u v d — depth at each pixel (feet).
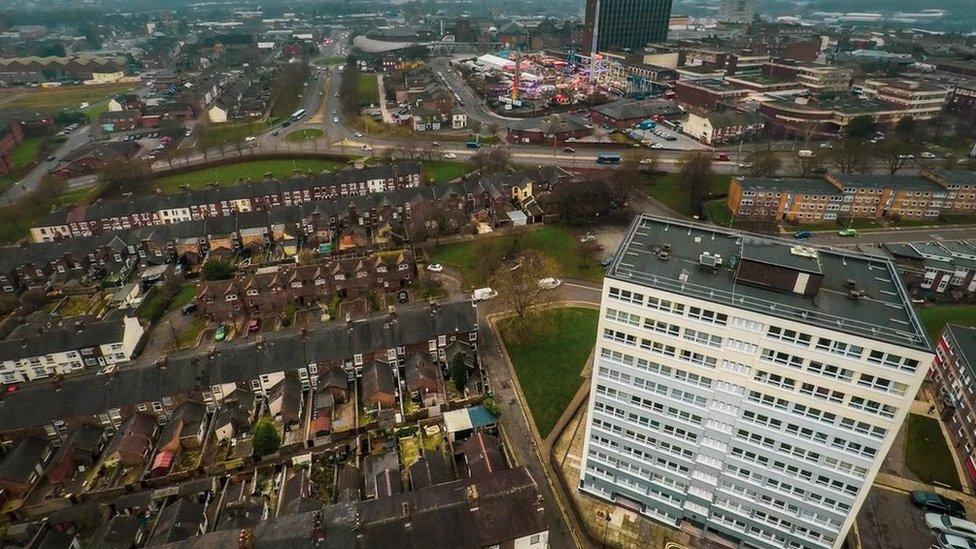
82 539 262.88
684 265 234.99
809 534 229.25
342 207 570.87
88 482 294.66
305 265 454.40
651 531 262.06
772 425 217.56
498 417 322.75
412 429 318.04
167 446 304.30
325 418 321.93
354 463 297.33
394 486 265.34
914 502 266.77
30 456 297.74
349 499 259.39
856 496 210.59
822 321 195.31
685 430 237.04
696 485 246.88
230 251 515.09
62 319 420.77
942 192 548.31
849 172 654.94
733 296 211.41
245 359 340.80
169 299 456.86
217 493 283.38
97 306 446.19
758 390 213.87
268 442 298.97
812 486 218.59
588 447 266.57
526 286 403.54
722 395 222.28
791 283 212.64
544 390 349.41
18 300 455.63
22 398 315.99
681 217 587.68
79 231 561.43
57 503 282.56
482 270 483.10
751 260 216.33
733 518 245.45
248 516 257.34
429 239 546.67
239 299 426.51
